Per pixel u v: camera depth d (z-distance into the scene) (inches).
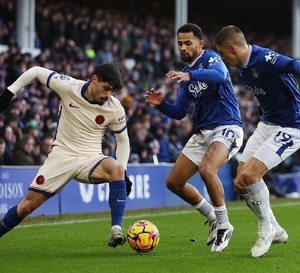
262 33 2299.5
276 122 483.2
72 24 1342.3
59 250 507.2
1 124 880.9
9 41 1176.2
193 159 525.0
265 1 2468.0
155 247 487.2
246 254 480.7
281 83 470.3
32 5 1229.7
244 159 503.2
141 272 402.6
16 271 405.7
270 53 462.0
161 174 999.6
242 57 467.2
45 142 888.9
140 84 1275.8
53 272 402.3
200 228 699.4
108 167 464.4
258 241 467.8
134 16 1766.7
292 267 426.9
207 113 516.4
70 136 467.5
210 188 496.4
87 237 599.2
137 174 951.0
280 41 2210.9
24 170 811.4
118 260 447.8
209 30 2224.4
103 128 472.7
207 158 500.7
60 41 1215.6
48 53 1147.9
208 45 1856.5
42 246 533.6
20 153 853.2
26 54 1066.7
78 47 1353.3
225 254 480.4
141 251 480.1
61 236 606.2
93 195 892.6
